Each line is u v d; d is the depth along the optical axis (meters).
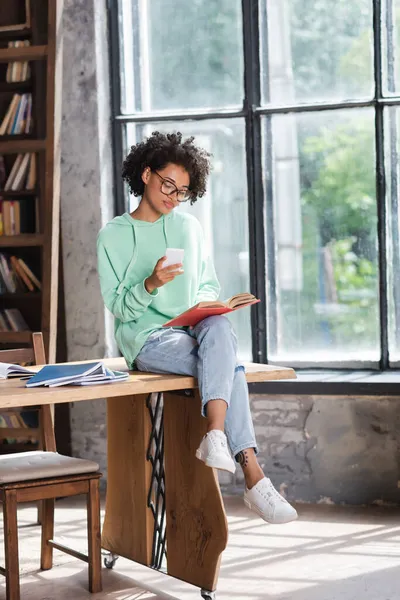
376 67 5.16
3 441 5.56
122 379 3.49
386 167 5.23
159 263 3.62
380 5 5.16
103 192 5.52
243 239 5.49
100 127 5.50
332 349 5.38
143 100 5.58
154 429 3.86
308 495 5.21
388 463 5.07
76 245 5.54
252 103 5.36
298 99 5.35
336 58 5.27
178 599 3.67
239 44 5.40
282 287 5.44
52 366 3.65
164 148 3.83
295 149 5.36
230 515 4.93
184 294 3.95
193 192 3.96
